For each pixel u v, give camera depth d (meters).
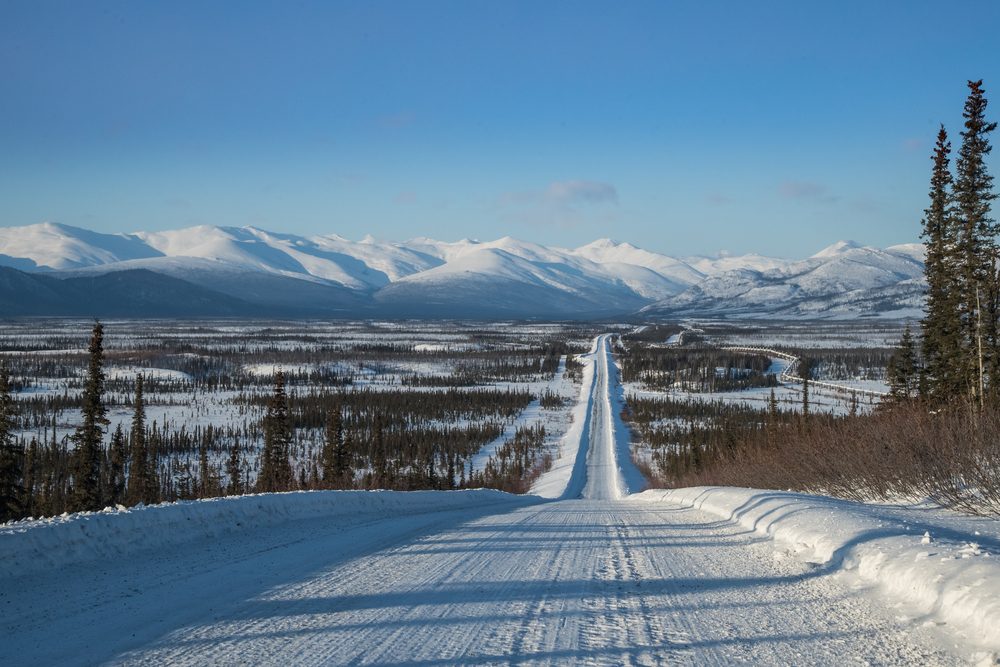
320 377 193.75
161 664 5.45
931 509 13.27
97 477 41.44
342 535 12.10
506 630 6.41
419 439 103.50
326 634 6.23
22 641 5.98
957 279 34.31
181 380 181.50
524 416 140.75
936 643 5.93
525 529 13.73
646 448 99.25
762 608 7.20
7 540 8.27
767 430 50.50
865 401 102.19
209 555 9.73
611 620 6.76
